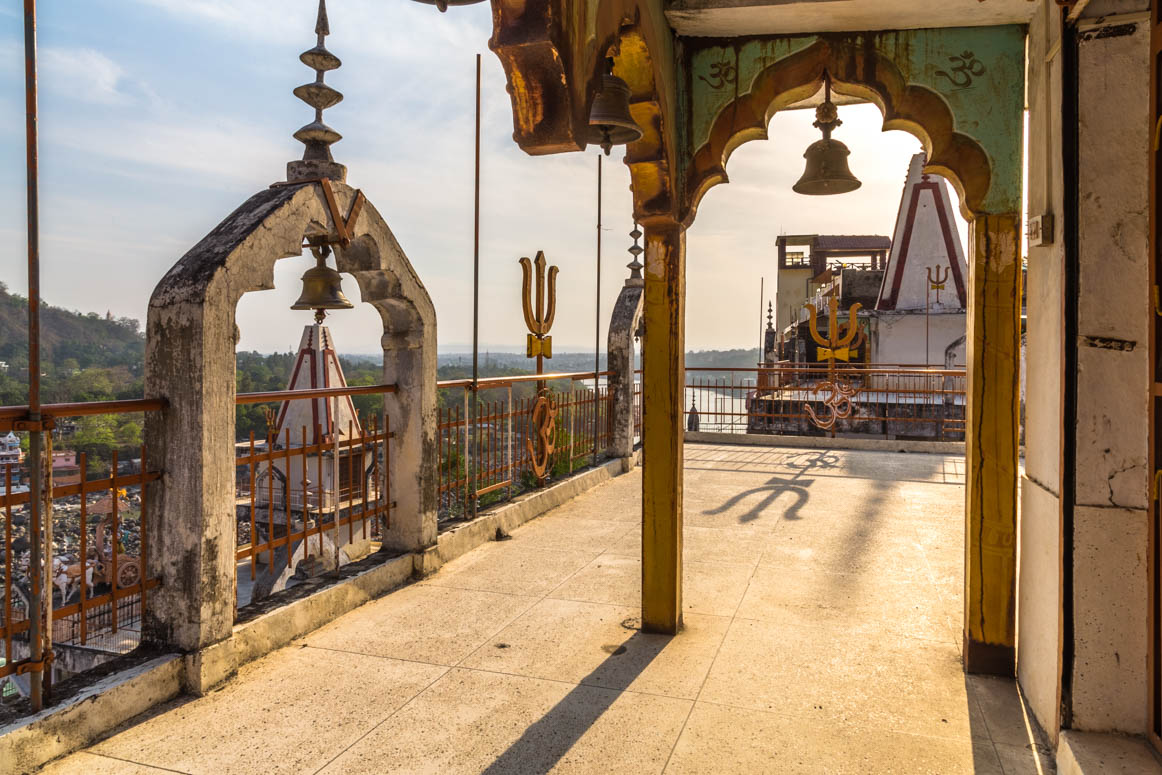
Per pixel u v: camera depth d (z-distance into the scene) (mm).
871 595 4949
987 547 3678
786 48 4000
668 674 3684
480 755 2922
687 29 3979
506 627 4340
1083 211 2668
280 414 8711
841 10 3639
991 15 3586
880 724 3182
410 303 5168
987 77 3715
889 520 7227
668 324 4180
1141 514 2605
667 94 3814
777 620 4473
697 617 4523
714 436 13461
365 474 5109
